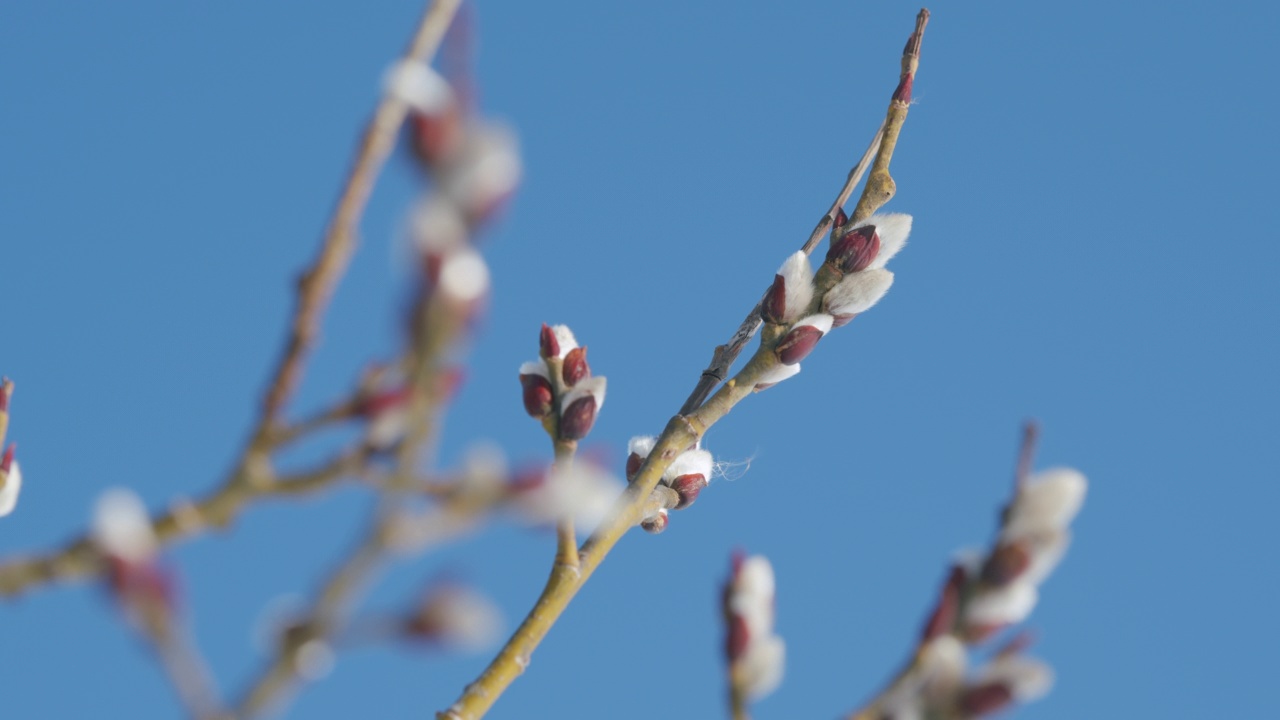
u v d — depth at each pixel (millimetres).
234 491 324
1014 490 362
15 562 337
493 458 308
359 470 325
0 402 565
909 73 784
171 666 290
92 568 339
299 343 325
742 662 383
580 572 631
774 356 738
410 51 279
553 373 672
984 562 358
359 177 319
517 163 272
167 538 323
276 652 292
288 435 325
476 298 284
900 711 345
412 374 296
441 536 303
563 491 310
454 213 270
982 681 341
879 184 770
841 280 749
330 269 324
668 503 768
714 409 738
